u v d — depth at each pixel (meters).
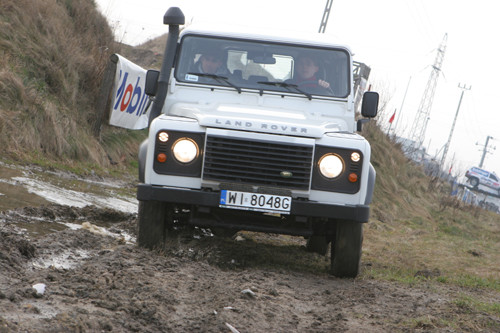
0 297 4.43
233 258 8.55
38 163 15.28
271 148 7.40
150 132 7.53
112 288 5.39
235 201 7.35
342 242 7.93
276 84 8.86
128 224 9.76
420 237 18.38
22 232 7.36
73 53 22.38
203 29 9.12
